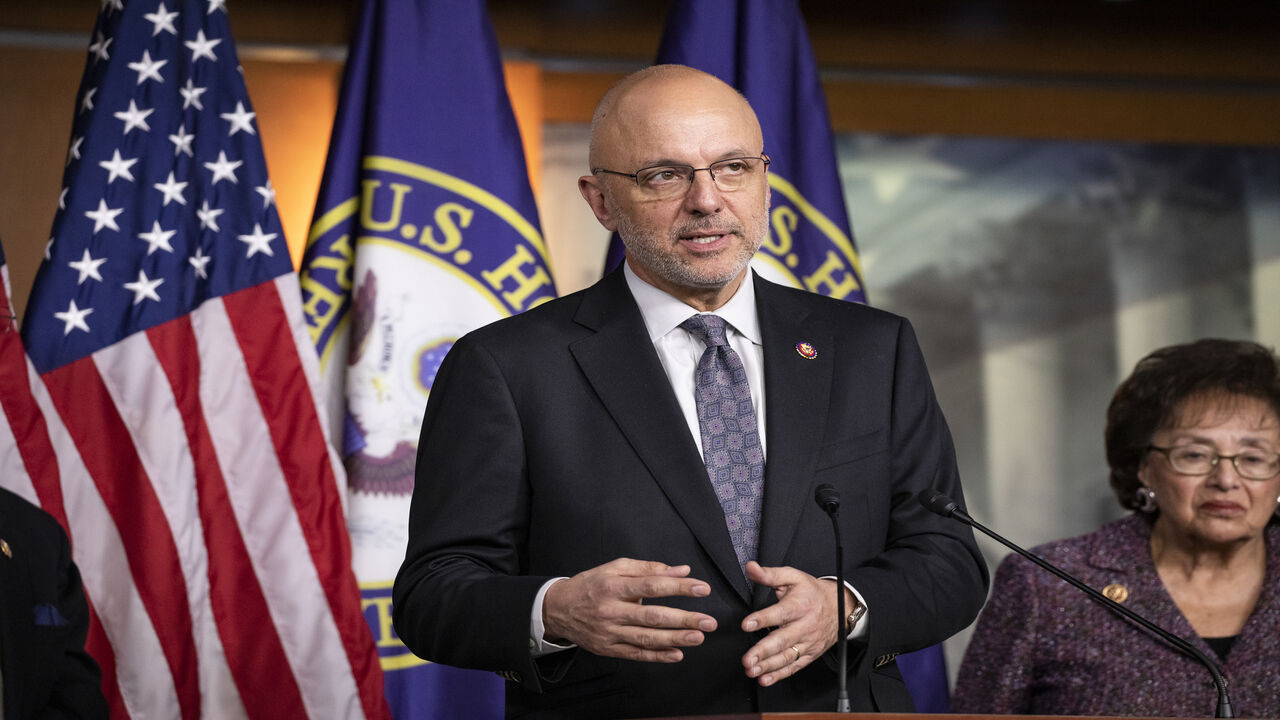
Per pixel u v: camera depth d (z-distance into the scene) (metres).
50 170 9.34
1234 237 10.70
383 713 7.35
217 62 8.05
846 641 4.05
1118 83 10.73
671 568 3.76
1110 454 6.57
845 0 10.50
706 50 8.52
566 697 4.32
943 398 10.34
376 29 8.43
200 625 7.25
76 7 9.51
